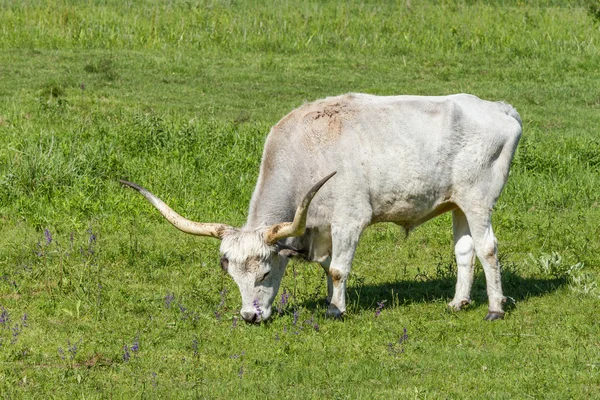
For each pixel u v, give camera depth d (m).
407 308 19.69
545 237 24.55
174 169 28.75
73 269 21.52
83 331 18.00
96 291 20.05
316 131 18.38
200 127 32.78
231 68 44.69
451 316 19.20
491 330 18.25
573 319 18.83
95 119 34.16
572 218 26.48
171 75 42.91
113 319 18.64
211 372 16.03
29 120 33.72
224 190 27.56
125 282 21.02
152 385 15.34
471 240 19.73
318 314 18.95
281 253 17.50
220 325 18.39
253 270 17.41
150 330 18.05
